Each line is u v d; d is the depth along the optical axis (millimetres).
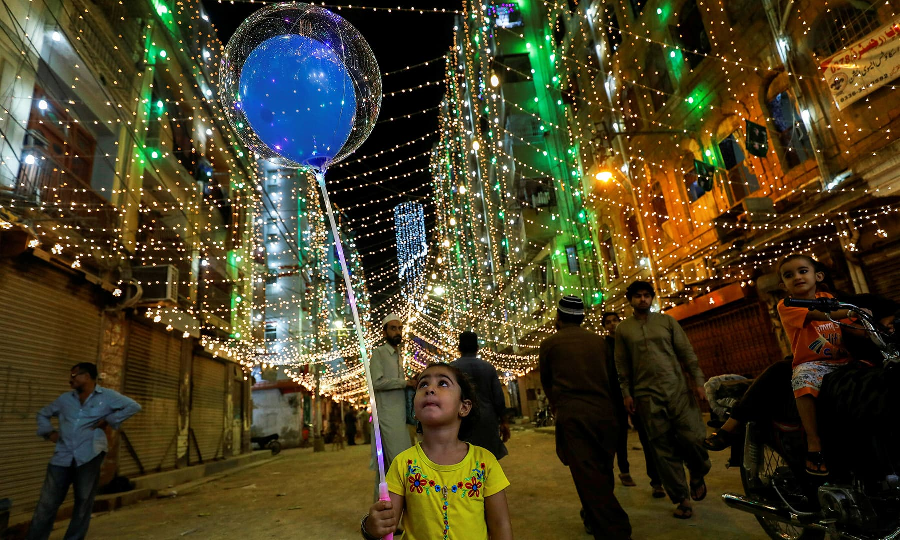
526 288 31641
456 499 1843
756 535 3539
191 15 16781
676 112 15508
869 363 2803
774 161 12062
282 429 28719
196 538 5016
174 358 13391
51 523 4691
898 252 9234
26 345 7770
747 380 4406
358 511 5766
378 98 2727
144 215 12711
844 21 10055
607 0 19641
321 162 2514
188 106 15633
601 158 19859
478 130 33875
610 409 3654
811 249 10883
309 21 2574
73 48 9258
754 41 12352
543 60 26391
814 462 2902
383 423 4684
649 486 5688
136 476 10648
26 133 8258
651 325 4449
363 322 31328
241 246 20391
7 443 7160
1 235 7301
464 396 2045
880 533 2506
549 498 5441
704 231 14586
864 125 9688
